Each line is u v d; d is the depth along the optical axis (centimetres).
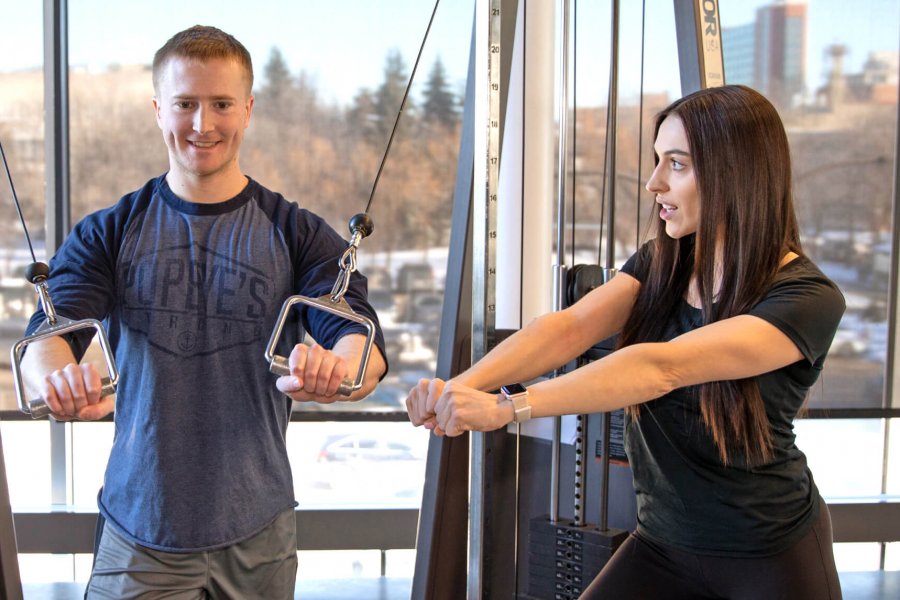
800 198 442
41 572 402
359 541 409
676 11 278
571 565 250
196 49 168
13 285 414
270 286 179
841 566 436
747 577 167
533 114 360
